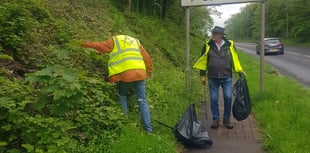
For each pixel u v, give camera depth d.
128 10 17.34
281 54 37.06
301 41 67.94
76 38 8.34
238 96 7.46
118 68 6.21
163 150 5.53
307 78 18.75
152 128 6.52
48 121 4.65
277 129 6.98
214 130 7.50
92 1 13.25
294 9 72.12
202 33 28.53
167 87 10.05
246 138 6.91
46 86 4.71
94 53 6.89
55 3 9.95
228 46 7.57
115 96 6.74
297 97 11.06
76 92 4.66
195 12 25.83
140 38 13.89
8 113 4.62
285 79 16.02
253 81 14.46
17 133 4.73
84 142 5.22
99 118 5.68
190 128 6.32
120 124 5.77
